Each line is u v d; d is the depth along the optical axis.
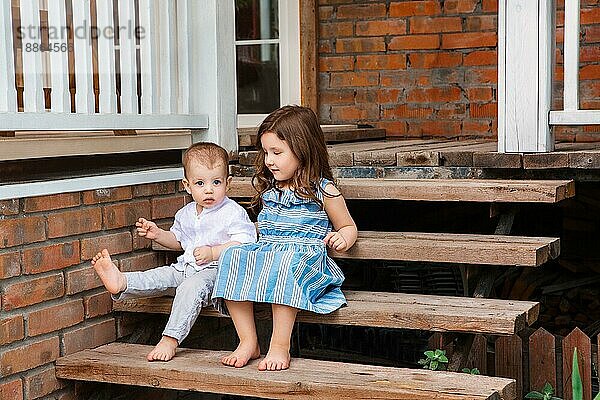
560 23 6.30
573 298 5.95
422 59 6.71
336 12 6.91
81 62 3.90
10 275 3.52
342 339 5.57
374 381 3.25
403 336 5.43
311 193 3.78
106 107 4.01
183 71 4.51
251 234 3.88
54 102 3.77
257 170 3.94
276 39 6.98
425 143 5.92
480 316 3.45
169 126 4.33
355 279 5.76
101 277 3.71
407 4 6.71
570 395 4.07
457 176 4.49
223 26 4.64
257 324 5.13
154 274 3.87
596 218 5.98
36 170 3.81
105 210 4.01
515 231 6.16
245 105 7.12
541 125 4.36
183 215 4.02
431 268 5.57
